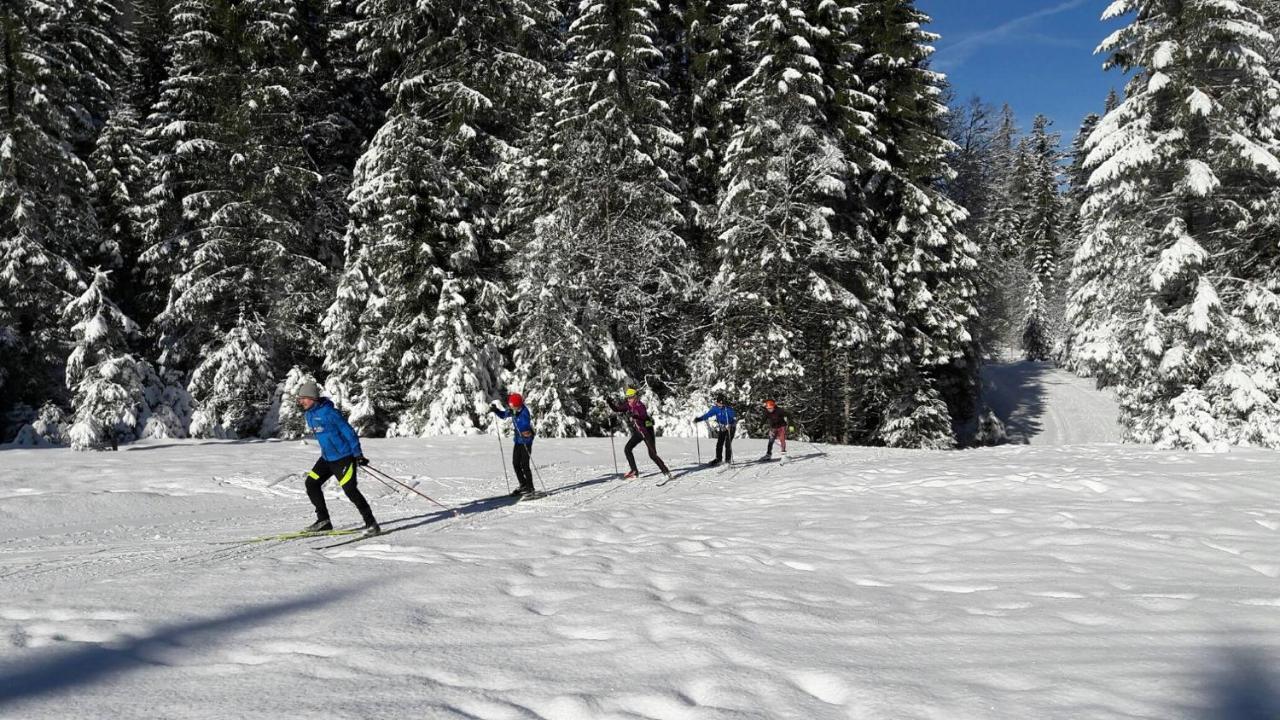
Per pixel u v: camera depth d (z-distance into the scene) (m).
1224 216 19.34
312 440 19.84
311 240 26.52
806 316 25.44
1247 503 9.23
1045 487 10.81
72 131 23.06
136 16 29.08
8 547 7.59
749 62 27.48
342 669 3.47
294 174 24.59
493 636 4.04
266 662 3.59
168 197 25.58
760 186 24.58
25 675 3.36
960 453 19.17
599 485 12.48
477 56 24.88
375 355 22.97
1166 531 7.34
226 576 5.39
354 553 6.54
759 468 15.04
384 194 22.39
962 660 3.58
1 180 20.78
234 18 24.44
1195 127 18.83
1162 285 18.38
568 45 25.45
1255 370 17.86
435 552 6.49
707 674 3.37
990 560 6.15
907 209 27.48
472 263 23.59
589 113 23.77
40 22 22.72
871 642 3.90
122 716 2.90
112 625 4.13
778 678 3.34
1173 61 18.28
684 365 27.52
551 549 6.77
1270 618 4.30
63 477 12.13
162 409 21.22
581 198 24.42
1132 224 19.59
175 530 8.66
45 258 20.91
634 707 3.04
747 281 24.36
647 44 24.11
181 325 24.88
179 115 25.98
